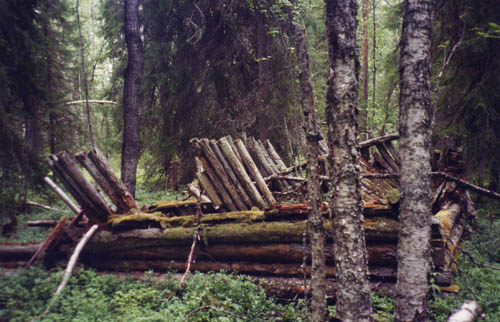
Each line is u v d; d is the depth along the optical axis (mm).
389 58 12805
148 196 13578
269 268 6258
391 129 16562
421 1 3604
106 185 7266
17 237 9125
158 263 6961
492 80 10164
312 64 14703
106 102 14359
